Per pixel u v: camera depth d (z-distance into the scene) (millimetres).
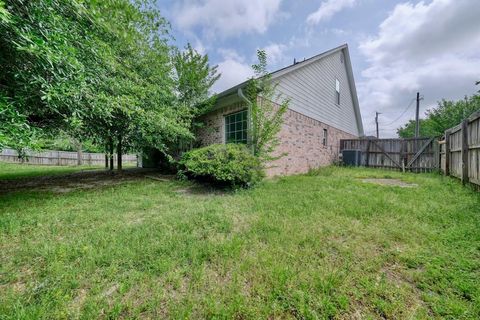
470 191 3863
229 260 1777
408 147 8961
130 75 4652
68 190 4746
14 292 1414
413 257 1802
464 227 2309
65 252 1855
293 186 4793
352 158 9984
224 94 6156
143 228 2436
